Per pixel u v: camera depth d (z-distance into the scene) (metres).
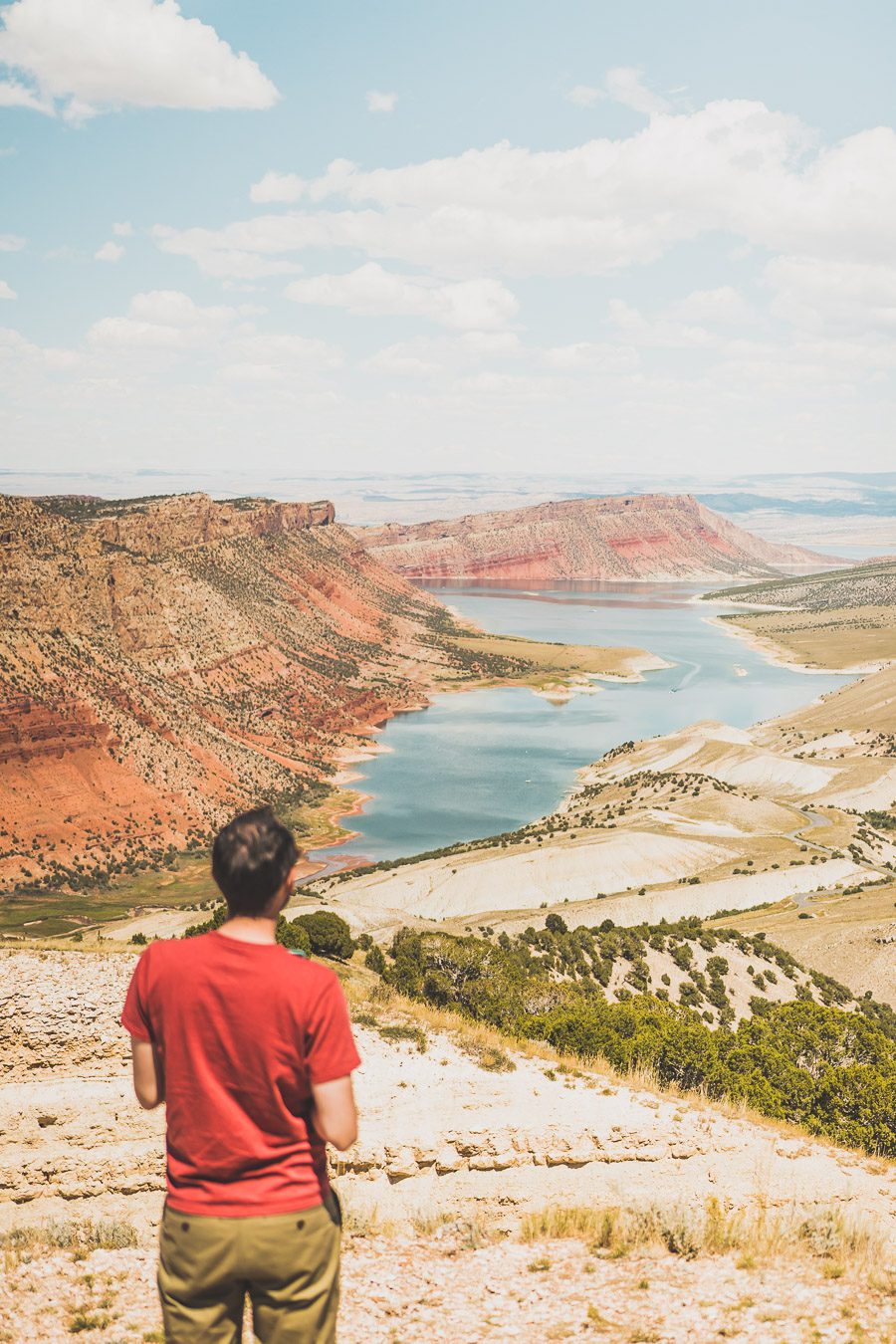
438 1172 13.38
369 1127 13.88
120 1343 7.62
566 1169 13.79
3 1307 8.56
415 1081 15.62
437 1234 10.79
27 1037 14.70
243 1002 3.99
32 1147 13.35
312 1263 4.06
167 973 4.11
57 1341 7.79
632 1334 7.39
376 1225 11.05
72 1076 14.57
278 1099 4.04
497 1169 13.59
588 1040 21.44
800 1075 22.91
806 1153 15.18
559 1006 30.48
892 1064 28.84
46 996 15.40
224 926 4.32
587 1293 8.45
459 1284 8.91
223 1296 4.04
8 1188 12.96
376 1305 8.33
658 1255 9.43
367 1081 15.40
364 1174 13.19
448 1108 14.72
